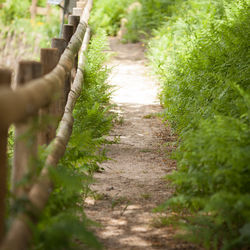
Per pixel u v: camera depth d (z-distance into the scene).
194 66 13.66
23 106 4.93
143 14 31.42
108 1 34.97
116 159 11.52
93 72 16.48
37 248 5.65
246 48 12.67
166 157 11.69
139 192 9.36
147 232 7.57
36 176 6.46
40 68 6.30
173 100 13.74
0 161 5.82
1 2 32.56
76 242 6.93
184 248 7.02
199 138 7.68
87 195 9.03
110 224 7.84
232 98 10.66
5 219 5.76
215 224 7.11
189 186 7.73
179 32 22.42
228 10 17.19
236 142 7.50
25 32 30.36
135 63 24.77
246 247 6.70
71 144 9.45
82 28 15.92
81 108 13.20
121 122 14.62
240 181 7.04
